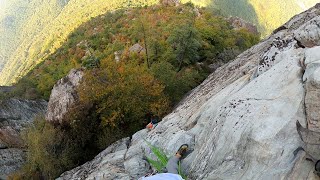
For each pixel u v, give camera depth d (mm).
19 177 15961
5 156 20562
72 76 17062
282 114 5852
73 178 11023
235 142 6246
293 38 7555
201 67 22188
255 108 6367
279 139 5582
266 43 12180
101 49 45969
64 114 15672
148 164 9352
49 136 15406
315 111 5391
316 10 11102
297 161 5164
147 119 14781
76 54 48469
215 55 25000
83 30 69750
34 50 143375
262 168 5531
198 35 23312
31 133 16359
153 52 22578
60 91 16672
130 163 9633
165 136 9328
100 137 14875
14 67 155125
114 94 14672
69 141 15289
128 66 16484
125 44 37562
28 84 42594
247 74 8945
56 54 60938
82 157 15195
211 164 6605
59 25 137250
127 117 14656
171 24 35000
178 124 9648
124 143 11781
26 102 28406
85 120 15086
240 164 5980
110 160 10594
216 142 6785
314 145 5160
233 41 28109
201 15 46406
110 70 15758
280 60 7266
